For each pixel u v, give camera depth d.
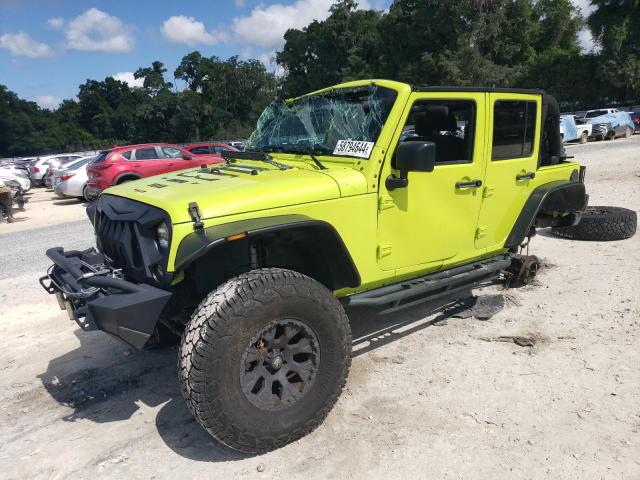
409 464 2.71
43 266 7.26
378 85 3.51
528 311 4.63
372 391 3.43
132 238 3.00
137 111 69.31
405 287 3.70
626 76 35.38
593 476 2.55
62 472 2.77
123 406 3.42
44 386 3.73
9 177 15.66
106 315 2.60
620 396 3.21
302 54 57.28
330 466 2.72
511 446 2.80
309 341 2.88
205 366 2.49
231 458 2.82
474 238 4.09
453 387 3.43
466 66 37.53
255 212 2.85
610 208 7.30
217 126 68.94
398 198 3.42
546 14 43.66
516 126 4.28
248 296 2.59
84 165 16.20
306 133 3.92
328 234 3.09
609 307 4.57
